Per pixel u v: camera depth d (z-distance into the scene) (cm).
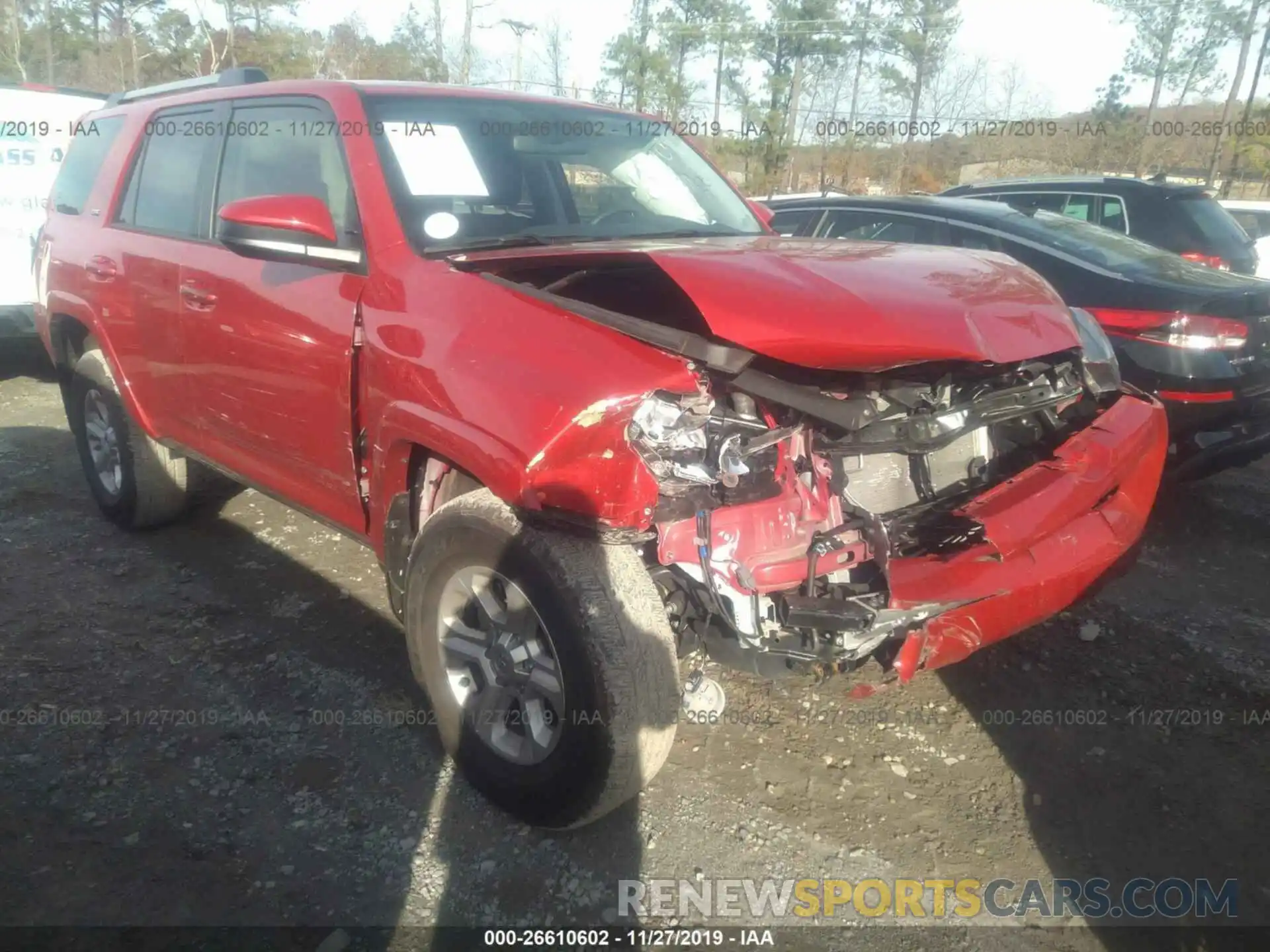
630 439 233
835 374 274
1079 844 280
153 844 266
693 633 270
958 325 257
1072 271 523
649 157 407
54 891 248
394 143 330
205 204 385
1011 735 329
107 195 450
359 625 387
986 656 378
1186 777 309
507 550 253
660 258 277
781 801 293
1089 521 312
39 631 376
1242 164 2748
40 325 500
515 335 256
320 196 334
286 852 265
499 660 273
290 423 334
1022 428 335
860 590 268
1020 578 282
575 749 251
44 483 544
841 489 277
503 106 375
